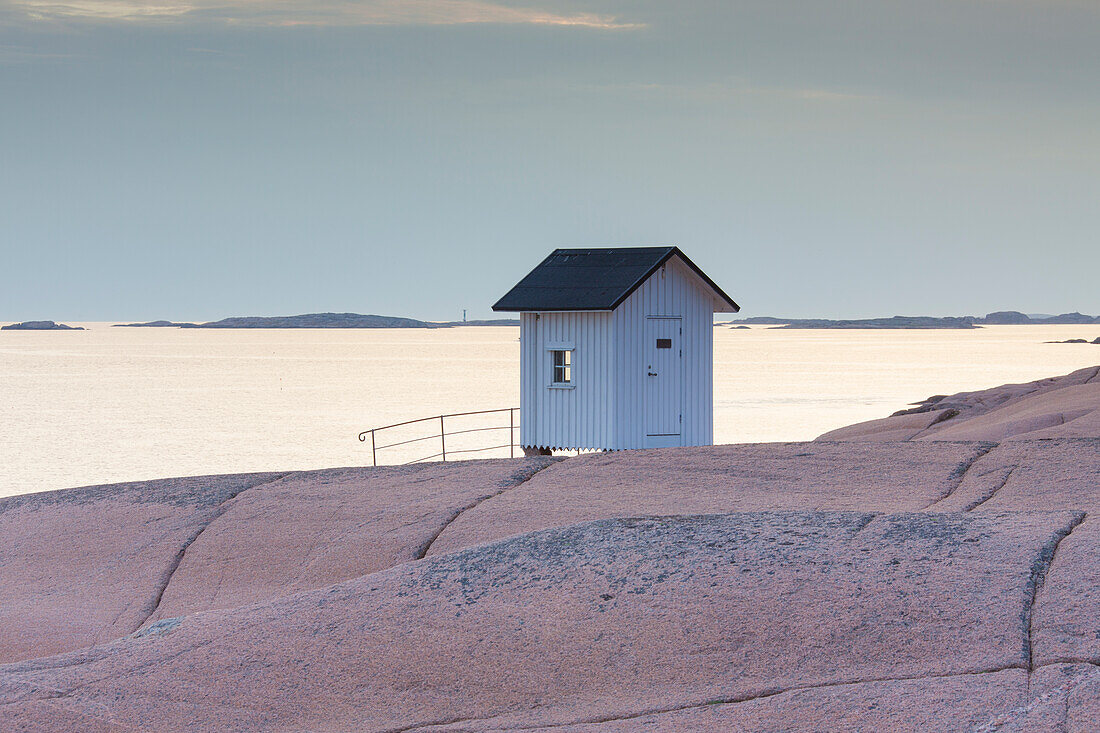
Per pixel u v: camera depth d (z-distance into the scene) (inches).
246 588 1028.5
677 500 1139.9
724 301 2110.0
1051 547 725.3
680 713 572.4
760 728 544.7
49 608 1019.3
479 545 844.0
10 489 4077.3
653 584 713.6
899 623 631.2
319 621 716.0
